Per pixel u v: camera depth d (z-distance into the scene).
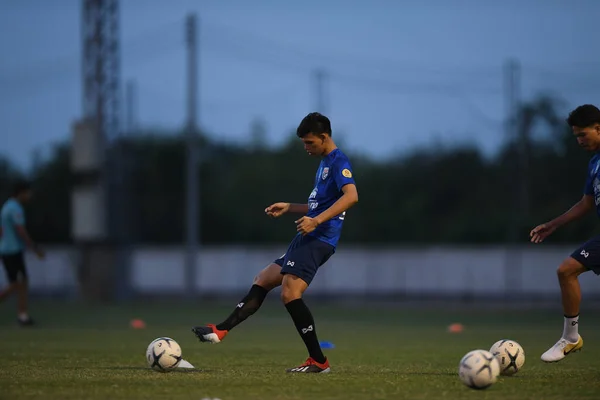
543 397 26.02
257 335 64.38
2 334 62.34
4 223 68.88
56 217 187.75
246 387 27.98
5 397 25.73
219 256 149.25
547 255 135.75
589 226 156.75
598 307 115.56
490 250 138.62
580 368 36.69
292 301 32.31
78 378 30.86
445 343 56.19
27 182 68.75
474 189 196.25
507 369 32.12
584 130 33.12
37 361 39.66
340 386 28.28
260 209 195.38
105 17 122.38
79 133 121.94
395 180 198.88
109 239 124.12
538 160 177.25
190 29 132.62
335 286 145.38
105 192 123.19
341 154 32.59
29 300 131.38
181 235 198.50
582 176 173.75
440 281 140.88
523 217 165.75
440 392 26.94
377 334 66.44
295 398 25.55
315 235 32.47
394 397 25.83
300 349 49.47
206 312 97.31
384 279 143.38
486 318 91.06
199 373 32.97
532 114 181.88
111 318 85.88
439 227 185.50
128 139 176.25
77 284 127.31
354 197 31.47
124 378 30.77
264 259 147.75
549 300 134.88
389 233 186.12
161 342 33.38
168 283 150.00
